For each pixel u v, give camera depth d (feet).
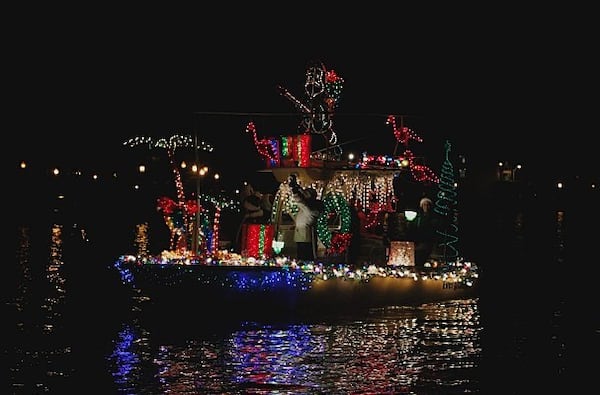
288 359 46.73
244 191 65.57
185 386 41.19
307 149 63.46
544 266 96.99
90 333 52.90
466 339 52.70
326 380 42.50
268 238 62.23
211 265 57.67
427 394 40.42
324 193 65.16
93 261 95.91
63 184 197.98
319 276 58.59
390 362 46.32
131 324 56.13
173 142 66.28
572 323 58.54
